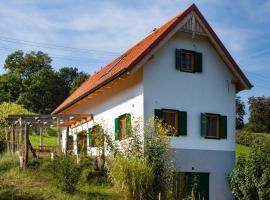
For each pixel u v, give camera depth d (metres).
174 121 22.95
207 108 23.83
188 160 22.78
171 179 20.03
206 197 23.05
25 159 21.39
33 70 79.94
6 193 18.06
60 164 19.12
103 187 20.30
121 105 24.05
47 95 76.81
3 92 76.06
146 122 21.86
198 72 23.78
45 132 46.75
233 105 24.78
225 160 23.95
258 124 63.06
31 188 18.86
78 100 28.02
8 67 80.38
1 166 21.86
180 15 22.89
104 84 23.81
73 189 18.84
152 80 22.38
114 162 19.50
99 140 22.16
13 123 26.16
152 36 24.95
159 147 20.34
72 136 30.50
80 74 84.56
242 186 20.98
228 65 24.61
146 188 18.66
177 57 23.19
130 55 25.33
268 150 20.84
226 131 24.23
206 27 23.62
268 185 20.08
